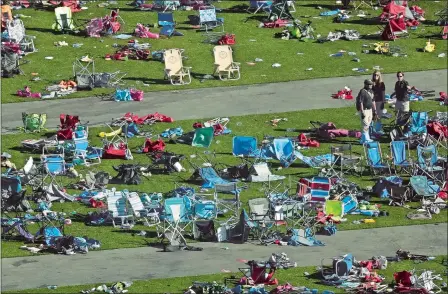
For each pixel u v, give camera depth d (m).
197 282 140.62
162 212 154.50
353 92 195.38
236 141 171.38
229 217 155.38
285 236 151.25
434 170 166.00
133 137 177.88
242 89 196.12
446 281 142.88
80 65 197.88
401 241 151.88
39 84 196.50
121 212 153.50
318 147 175.75
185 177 166.12
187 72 198.50
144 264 145.62
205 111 188.25
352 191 161.88
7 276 143.00
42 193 158.62
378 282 141.38
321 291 139.50
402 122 179.12
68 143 172.25
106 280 142.38
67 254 147.38
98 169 167.88
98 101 190.88
